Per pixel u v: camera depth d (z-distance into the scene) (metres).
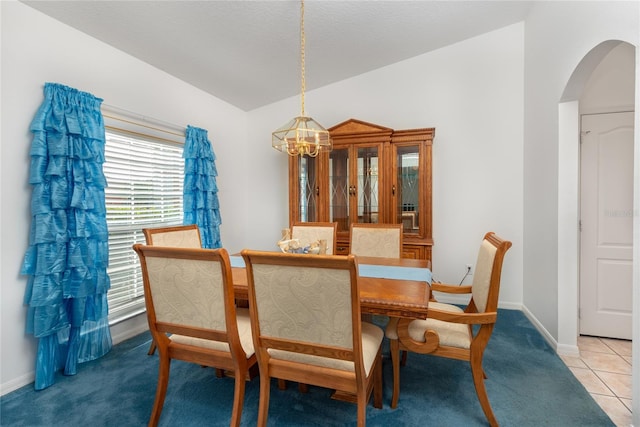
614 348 2.24
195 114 3.18
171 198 2.98
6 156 1.75
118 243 2.48
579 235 2.45
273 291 1.22
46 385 1.81
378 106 3.44
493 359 2.09
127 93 2.46
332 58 3.06
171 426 1.50
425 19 2.67
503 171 3.08
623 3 1.47
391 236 2.52
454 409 1.60
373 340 1.50
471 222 3.18
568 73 2.04
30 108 1.84
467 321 1.42
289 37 2.60
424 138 2.93
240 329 1.58
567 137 2.16
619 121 2.32
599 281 2.42
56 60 1.97
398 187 3.04
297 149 2.18
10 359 1.78
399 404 1.64
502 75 3.05
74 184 1.92
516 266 3.05
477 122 3.14
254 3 2.14
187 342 1.48
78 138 1.95
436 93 3.25
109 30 2.15
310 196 3.29
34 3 1.81
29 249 1.81
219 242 3.19
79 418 1.56
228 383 1.87
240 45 2.60
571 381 1.83
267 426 1.49
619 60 2.31
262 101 3.76
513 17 2.88
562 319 2.16
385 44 2.97
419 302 1.33
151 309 1.45
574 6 1.95
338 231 3.20
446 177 3.24
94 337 2.14
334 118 3.60
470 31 3.00
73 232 1.93
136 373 1.97
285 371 1.33
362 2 2.32
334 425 1.49
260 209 3.96
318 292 1.15
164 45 2.42
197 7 2.08
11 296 1.78
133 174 2.59
